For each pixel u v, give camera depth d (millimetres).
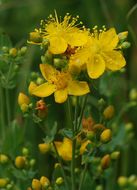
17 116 431
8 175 393
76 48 307
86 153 343
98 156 396
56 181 335
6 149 398
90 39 313
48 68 314
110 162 357
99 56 308
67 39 306
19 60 360
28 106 325
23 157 359
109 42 314
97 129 322
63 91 309
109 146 399
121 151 437
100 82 418
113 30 319
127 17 406
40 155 432
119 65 310
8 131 397
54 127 328
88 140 328
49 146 345
